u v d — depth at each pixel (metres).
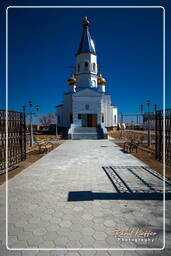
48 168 7.56
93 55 34.56
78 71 35.00
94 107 28.83
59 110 35.81
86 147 14.62
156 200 4.42
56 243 2.89
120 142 18.64
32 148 13.97
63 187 5.31
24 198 4.57
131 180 5.92
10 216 3.70
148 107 14.43
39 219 3.59
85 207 4.07
